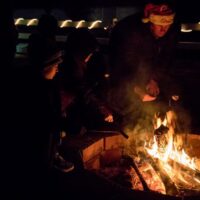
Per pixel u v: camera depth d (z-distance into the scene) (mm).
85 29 4379
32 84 2971
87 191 3578
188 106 6652
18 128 2973
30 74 3016
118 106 5273
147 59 5074
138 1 9766
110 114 4566
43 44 3127
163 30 4621
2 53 3287
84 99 4523
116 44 5098
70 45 4301
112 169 4371
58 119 3188
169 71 5332
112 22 10094
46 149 3127
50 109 3037
